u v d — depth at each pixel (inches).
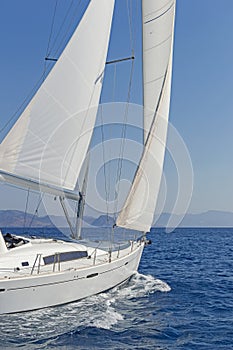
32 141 416.2
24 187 409.1
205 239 1850.4
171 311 398.9
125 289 482.0
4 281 317.1
